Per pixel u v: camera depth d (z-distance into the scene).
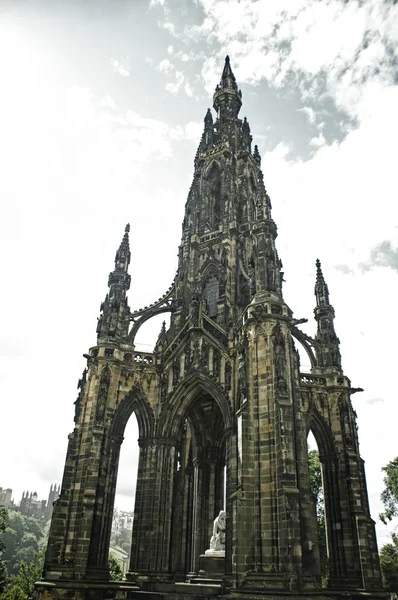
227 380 52.53
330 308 67.00
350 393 60.62
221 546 48.22
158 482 51.03
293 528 37.59
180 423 54.44
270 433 43.22
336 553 51.91
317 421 58.34
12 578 95.25
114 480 50.25
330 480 55.62
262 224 55.75
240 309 67.00
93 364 54.72
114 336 57.06
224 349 53.94
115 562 95.25
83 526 44.97
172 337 63.03
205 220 79.44
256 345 47.88
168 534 49.38
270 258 53.31
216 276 71.81
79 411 52.59
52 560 44.41
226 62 106.88
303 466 41.81
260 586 36.84
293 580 35.84
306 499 40.41
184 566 58.38
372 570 49.38
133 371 56.41
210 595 40.03
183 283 70.06
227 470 48.31
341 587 49.91
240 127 95.94
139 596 42.09
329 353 62.66
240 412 44.97
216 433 63.78
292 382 45.84
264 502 40.78
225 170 83.25
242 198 81.12
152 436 53.53
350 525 52.53
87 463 48.59
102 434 49.81
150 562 47.44
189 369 55.06
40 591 41.66
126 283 63.38
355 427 59.12
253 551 39.34
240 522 40.12
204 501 60.41
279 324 48.03
